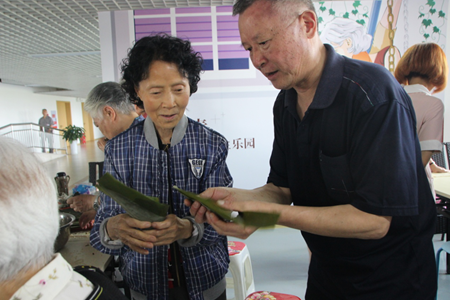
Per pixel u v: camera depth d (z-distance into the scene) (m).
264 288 2.41
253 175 3.18
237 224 0.71
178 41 0.89
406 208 0.75
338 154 0.88
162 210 0.75
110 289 0.63
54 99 15.92
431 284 0.94
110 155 1.01
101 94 1.35
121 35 2.85
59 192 1.83
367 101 0.79
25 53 5.24
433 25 3.00
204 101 3.04
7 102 12.37
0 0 2.77
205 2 2.93
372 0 2.96
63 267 0.53
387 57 3.03
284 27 0.76
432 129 1.92
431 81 2.16
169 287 1.06
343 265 0.98
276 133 1.14
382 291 0.92
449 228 2.59
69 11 3.15
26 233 0.44
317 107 0.87
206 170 0.99
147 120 1.00
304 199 1.06
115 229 0.89
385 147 0.75
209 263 1.03
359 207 0.78
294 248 3.09
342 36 3.00
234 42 2.96
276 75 0.84
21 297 0.47
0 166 0.45
